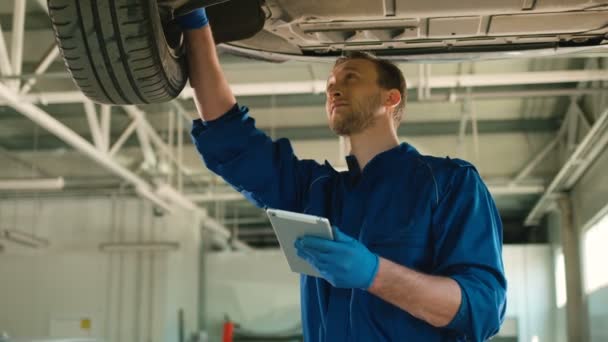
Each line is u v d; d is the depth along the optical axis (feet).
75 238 37.06
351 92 6.19
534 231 45.21
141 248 35.45
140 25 5.60
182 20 6.39
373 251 5.59
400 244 5.56
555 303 37.93
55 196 37.42
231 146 6.46
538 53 7.92
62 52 5.80
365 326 5.42
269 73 25.46
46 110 27.78
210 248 42.32
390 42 7.75
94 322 36.04
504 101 28.60
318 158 32.48
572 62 24.68
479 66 24.88
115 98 6.28
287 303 38.86
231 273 39.45
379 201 5.77
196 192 37.42
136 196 37.35
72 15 5.53
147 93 6.19
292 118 30.35
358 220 5.86
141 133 28.17
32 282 36.58
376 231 5.66
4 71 18.56
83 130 30.17
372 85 6.23
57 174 35.14
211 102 6.55
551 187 31.14
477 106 29.07
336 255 4.72
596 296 30.17
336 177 6.41
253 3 6.96
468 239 5.43
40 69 19.60
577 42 7.78
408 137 31.40
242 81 26.14
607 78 21.20
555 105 28.94
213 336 38.75
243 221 42.50
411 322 5.39
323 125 31.01
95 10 5.51
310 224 4.73
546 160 32.45
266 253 39.47
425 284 4.95
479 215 5.56
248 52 7.96
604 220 27.73
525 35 7.57
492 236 5.51
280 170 6.58
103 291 36.29
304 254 4.87
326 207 6.26
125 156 33.17
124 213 37.27
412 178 5.80
